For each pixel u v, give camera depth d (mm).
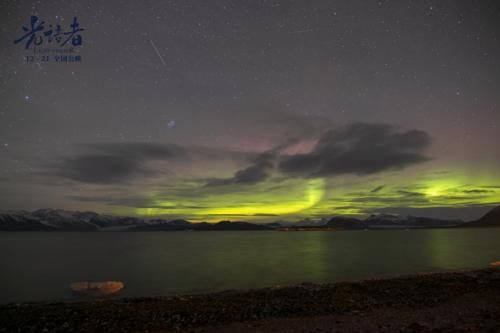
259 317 13828
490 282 20422
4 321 13273
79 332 12047
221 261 57406
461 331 10555
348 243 129250
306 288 20391
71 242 174750
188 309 15039
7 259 67438
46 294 26391
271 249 97062
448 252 69812
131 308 15289
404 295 17469
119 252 90375
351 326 12031
